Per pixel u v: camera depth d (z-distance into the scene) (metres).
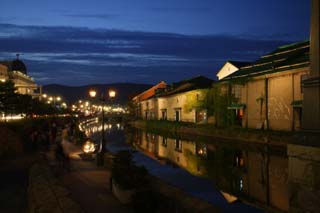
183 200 11.31
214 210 10.44
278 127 39.00
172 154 34.56
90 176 16.31
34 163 19.95
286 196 17.11
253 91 43.91
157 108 83.94
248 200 16.31
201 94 58.84
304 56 39.72
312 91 5.51
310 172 5.39
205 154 33.69
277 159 28.22
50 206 10.55
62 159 18.22
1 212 12.58
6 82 46.62
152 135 58.09
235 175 22.80
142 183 12.09
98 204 11.81
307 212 5.42
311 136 5.41
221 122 51.22
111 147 40.88
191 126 56.06
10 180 17.23
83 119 107.38
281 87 38.81
